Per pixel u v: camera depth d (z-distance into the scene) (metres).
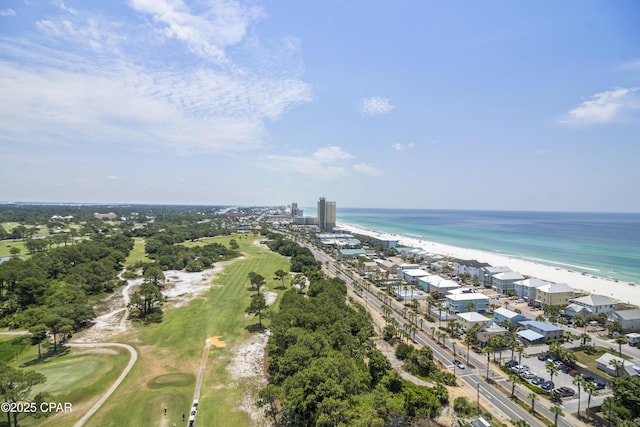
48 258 156.88
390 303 136.12
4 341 94.31
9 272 124.19
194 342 96.38
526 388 73.44
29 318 104.00
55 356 87.19
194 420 61.31
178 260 199.12
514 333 100.56
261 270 193.88
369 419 49.16
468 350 92.19
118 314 120.25
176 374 77.94
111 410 63.88
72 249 176.12
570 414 64.50
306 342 71.56
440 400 65.94
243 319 115.44
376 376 70.81
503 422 61.50
